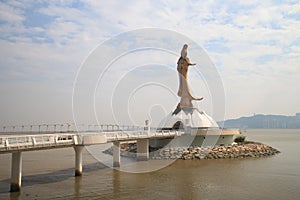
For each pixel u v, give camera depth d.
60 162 48.66
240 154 56.72
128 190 29.33
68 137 33.00
